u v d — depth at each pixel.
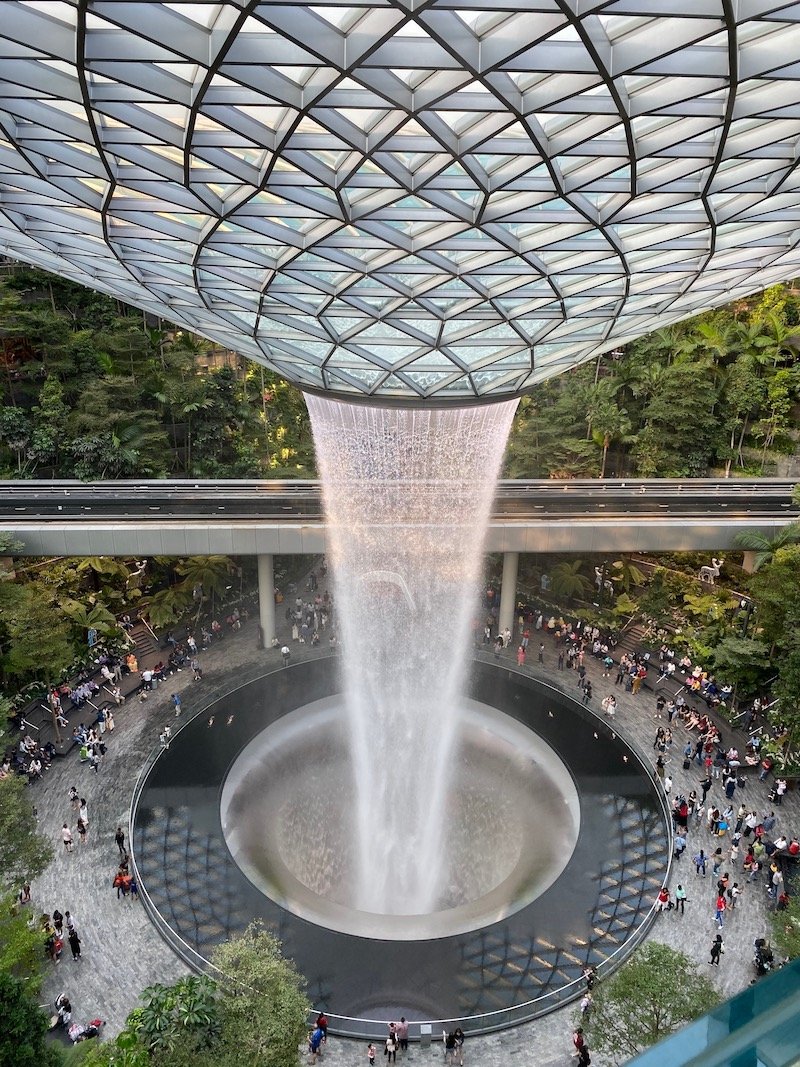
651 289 30.30
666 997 22.77
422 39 15.77
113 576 59.16
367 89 16.55
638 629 55.62
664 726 43.88
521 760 42.19
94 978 28.58
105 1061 19.73
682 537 49.12
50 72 17.39
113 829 35.91
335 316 29.11
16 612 42.41
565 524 48.84
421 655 51.09
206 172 20.52
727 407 71.00
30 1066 19.69
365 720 45.50
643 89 17.97
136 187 21.44
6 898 26.45
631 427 69.62
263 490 55.34
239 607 59.34
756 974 28.80
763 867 33.78
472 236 24.47
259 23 15.45
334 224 22.92
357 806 40.09
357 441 48.06
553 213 23.22
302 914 31.62
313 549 48.88
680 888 31.45
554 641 53.81
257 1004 22.25
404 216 22.69
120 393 66.00
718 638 49.84
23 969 27.50
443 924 31.25
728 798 38.03
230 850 34.81
